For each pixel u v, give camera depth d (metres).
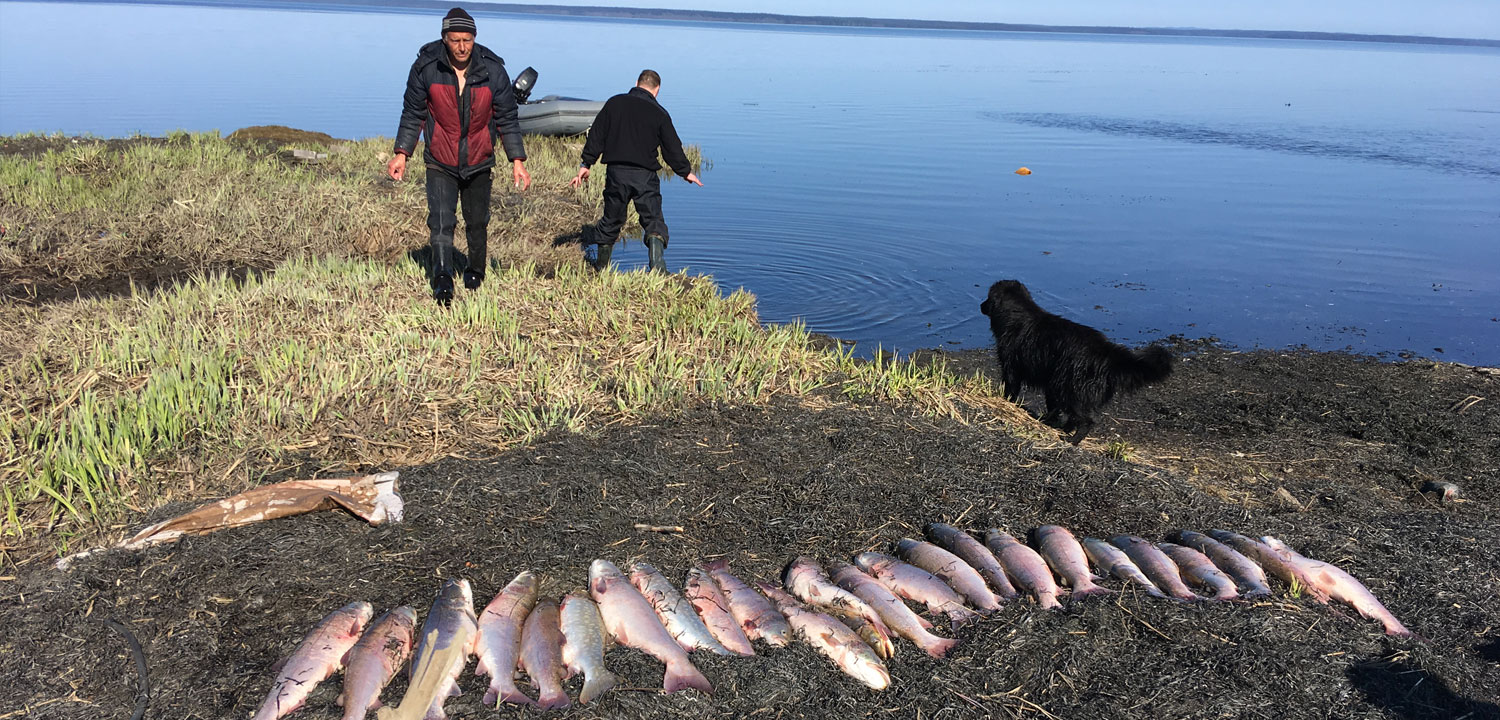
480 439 5.09
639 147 8.28
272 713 3.06
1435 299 11.10
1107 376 5.97
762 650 3.52
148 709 3.12
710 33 183.38
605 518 4.39
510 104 6.91
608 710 3.17
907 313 10.08
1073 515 4.74
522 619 3.55
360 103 29.81
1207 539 4.42
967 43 176.12
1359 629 3.79
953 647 3.59
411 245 10.00
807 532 4.45
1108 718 3.24
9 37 68.44
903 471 5.07
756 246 12.39
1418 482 6.00
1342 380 8.20
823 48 111.31
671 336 6.86
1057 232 14.03
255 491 4.28
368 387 5.54
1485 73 76.88
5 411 5.02
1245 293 11.19
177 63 47.47
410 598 3.74
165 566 3.84
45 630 3.46
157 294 7.44
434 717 3.03
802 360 6.62
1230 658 3.55
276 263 9.18
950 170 19.30
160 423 4.78
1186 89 47.81
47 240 9.21
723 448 5.16
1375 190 18.14
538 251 10.40
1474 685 3.48
